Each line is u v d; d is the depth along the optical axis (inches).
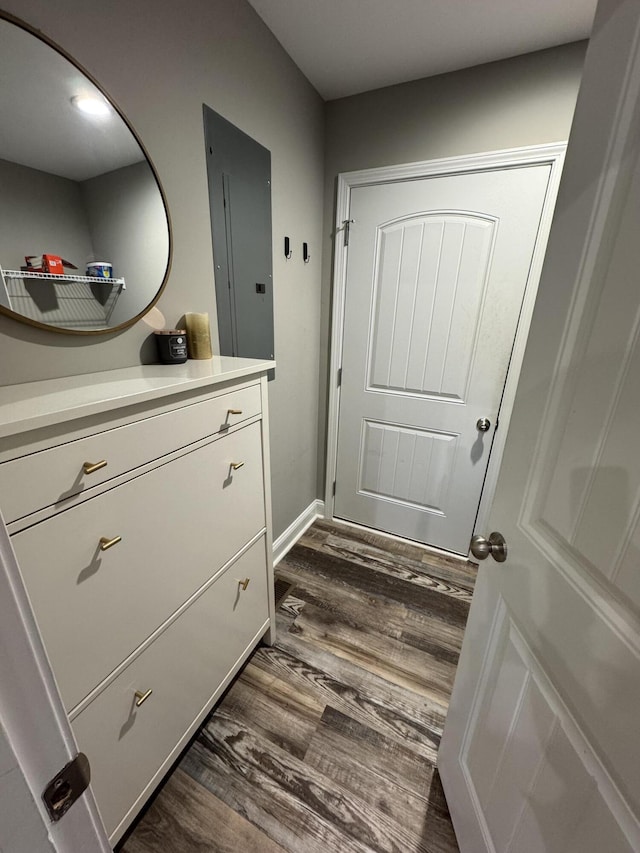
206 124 42.9
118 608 28.5
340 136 67.8
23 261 28.5
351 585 70.9
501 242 60.4
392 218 66.7
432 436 76.0
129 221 35.9
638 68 16.1
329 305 78.1
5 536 9.9
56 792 11.7
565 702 20.3
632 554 16.2
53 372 32.1
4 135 26.2
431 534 82.4
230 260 50.4
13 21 25.4
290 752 43.2
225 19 43.1
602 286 18.4
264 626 53.6
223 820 37.3
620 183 17.2
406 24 48.7
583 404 19.7
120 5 31.9
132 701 31.4
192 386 31.4
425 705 48.7
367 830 36.7
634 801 15.5
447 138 60.2
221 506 39.2
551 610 21.6
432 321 68.8
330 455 87.8
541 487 23.5
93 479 24.9
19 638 10.6
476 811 30.5
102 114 31.9
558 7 45.1
